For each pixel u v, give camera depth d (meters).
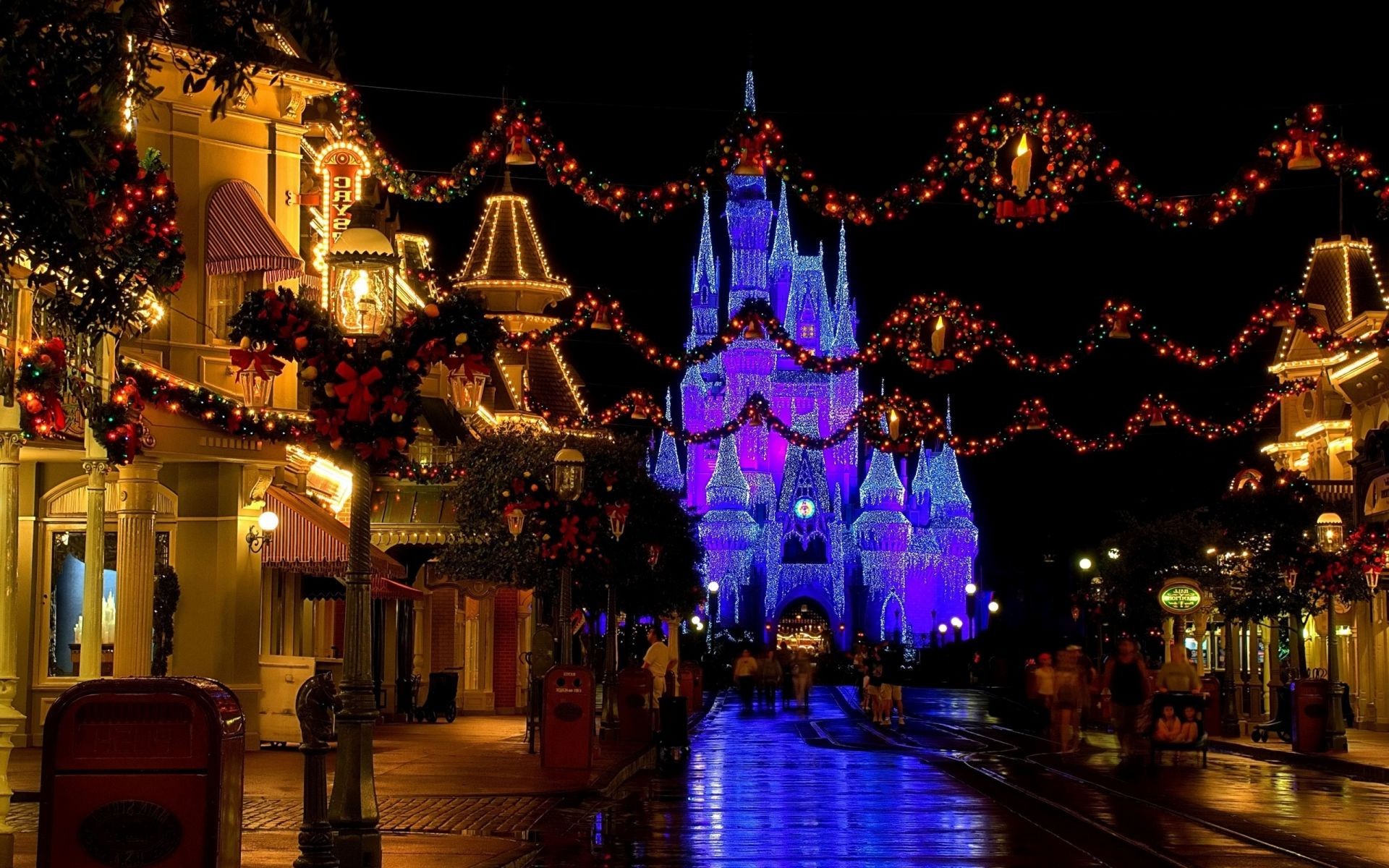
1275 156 19.95
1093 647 70.94
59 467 27.70
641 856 16.53
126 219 10.40
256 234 26.47
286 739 28.53
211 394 25.03
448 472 38.41
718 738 40.34
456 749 30.09
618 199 20.53
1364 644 45.28
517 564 35.28
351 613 13.96
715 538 135.38
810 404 143.25
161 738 10.12
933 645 116.88
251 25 10.51
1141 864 16.00
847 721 50.22
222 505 27.62
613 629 37.34
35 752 26.39
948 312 33.84
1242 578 41.16
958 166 19.70
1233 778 27.84
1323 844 17.83
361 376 13.69
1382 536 35.06
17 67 8.75
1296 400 52.22
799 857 16.50
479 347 14.03
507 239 50.72
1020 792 24.38
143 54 9.98
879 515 138.25
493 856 15.30
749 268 146.25
